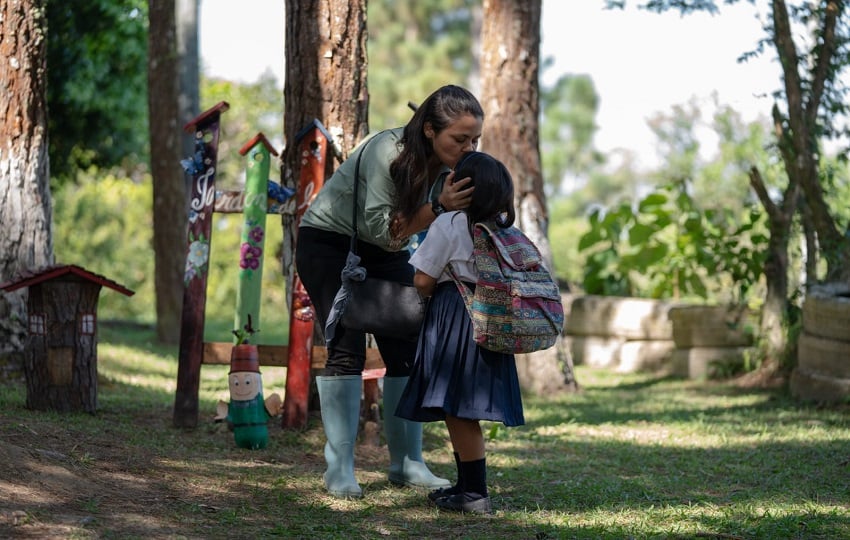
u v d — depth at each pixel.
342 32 6.32
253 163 6.02
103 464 4.71
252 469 5.09
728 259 10.72
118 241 22.91
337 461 4.69
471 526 4.22
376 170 4.48
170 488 4.53
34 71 7.35
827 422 7.43
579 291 13.93
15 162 7.29
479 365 4.27
